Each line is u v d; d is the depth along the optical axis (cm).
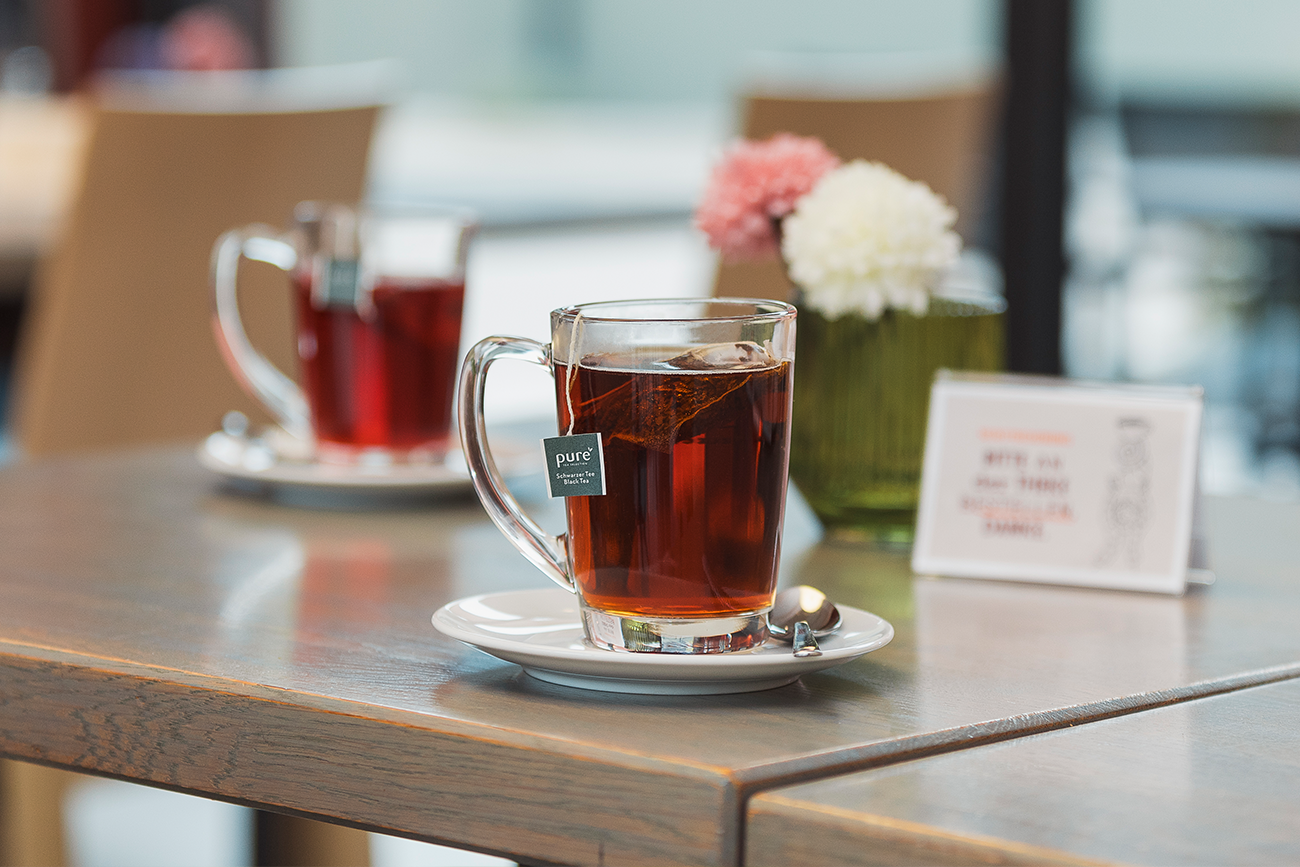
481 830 122
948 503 147
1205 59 370
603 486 127
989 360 153
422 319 163
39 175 335
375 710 124
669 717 123
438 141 533
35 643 131
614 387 126
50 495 162
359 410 164
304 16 556
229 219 251
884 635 128
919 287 150
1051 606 140
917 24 405
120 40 549
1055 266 396
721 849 117
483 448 131
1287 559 150
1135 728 123
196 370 254
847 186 150
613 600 127
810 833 115
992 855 113
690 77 466
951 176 294
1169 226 382
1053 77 389
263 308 255
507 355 131
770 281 260
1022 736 123
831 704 125
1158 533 144
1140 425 146
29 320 311
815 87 272
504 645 125
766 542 128
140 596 139
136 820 290
